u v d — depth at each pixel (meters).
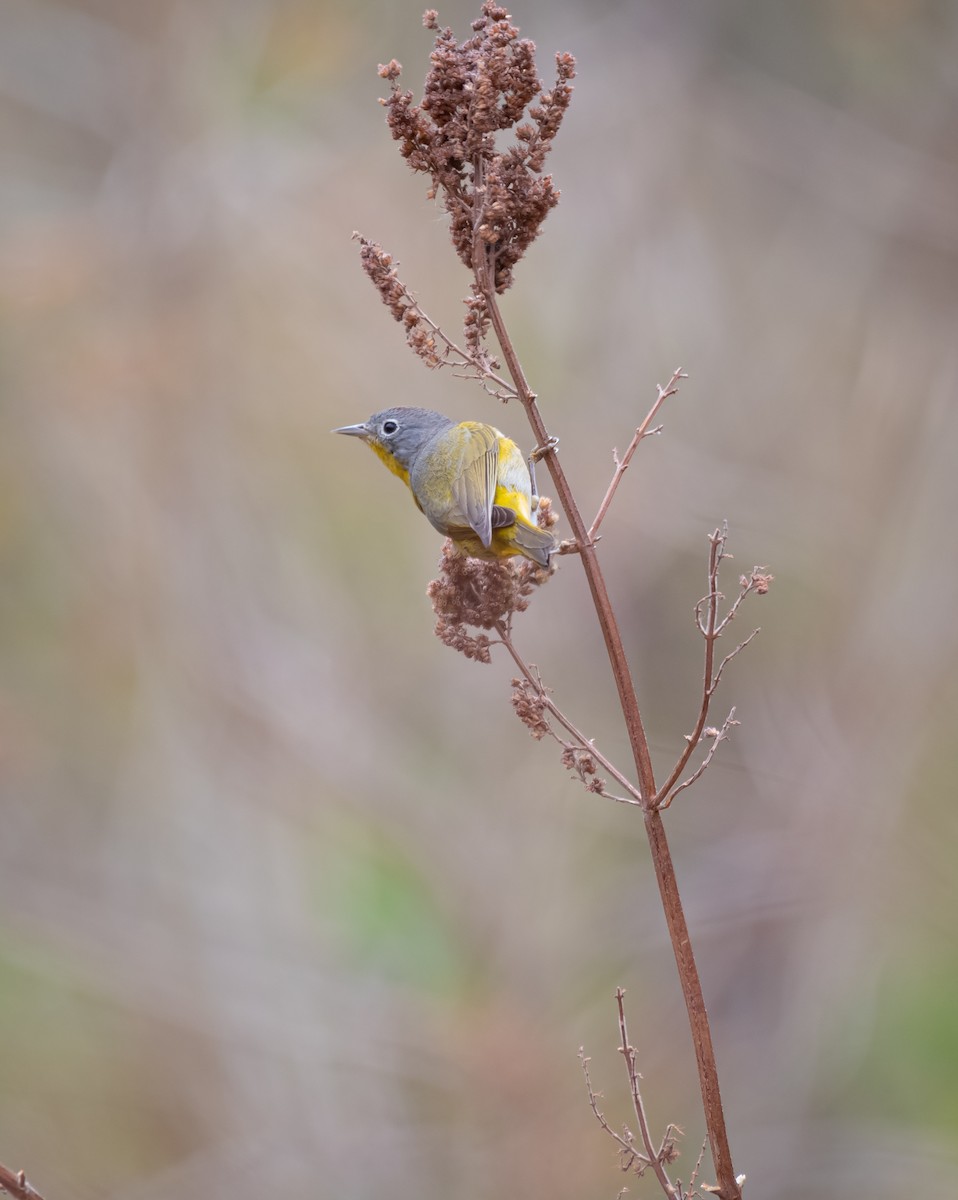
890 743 14.91
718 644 15.34
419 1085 13.57
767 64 17.33
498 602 5.32
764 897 14.66
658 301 16.31
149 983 14.42
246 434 15.82
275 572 15.84
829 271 16.92
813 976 14.65
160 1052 13.98
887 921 14.53
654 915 15.10
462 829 15.43
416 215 16.05
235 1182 13.04
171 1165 13.36
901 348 16.50
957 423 15.87
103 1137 13.56
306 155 16.50
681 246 16.72
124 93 16.67
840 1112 13.92
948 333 16.44
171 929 14.88
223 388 15.78
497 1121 13.24
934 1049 14.02
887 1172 13.37
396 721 15.79
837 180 16.86
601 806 15.47
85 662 15.59
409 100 5.06
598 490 15.21
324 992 14.45
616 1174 12.73
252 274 15.98
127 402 15.43
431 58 5.07
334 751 15.55
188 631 15.70
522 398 4.80
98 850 15.38
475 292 4.95
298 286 15.99
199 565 15.81
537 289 16.28
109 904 15.06
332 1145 13.30
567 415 15.61
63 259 15.45
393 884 15.13
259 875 15.24
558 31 17.52
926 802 14.59
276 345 15.81
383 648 15.86
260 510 15.88
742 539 15.30
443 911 15.05
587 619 15.81
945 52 17.19
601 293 16.36
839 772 14.81
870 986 14.41
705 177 17.00
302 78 16.38
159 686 15.68
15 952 14.46
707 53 17.30
